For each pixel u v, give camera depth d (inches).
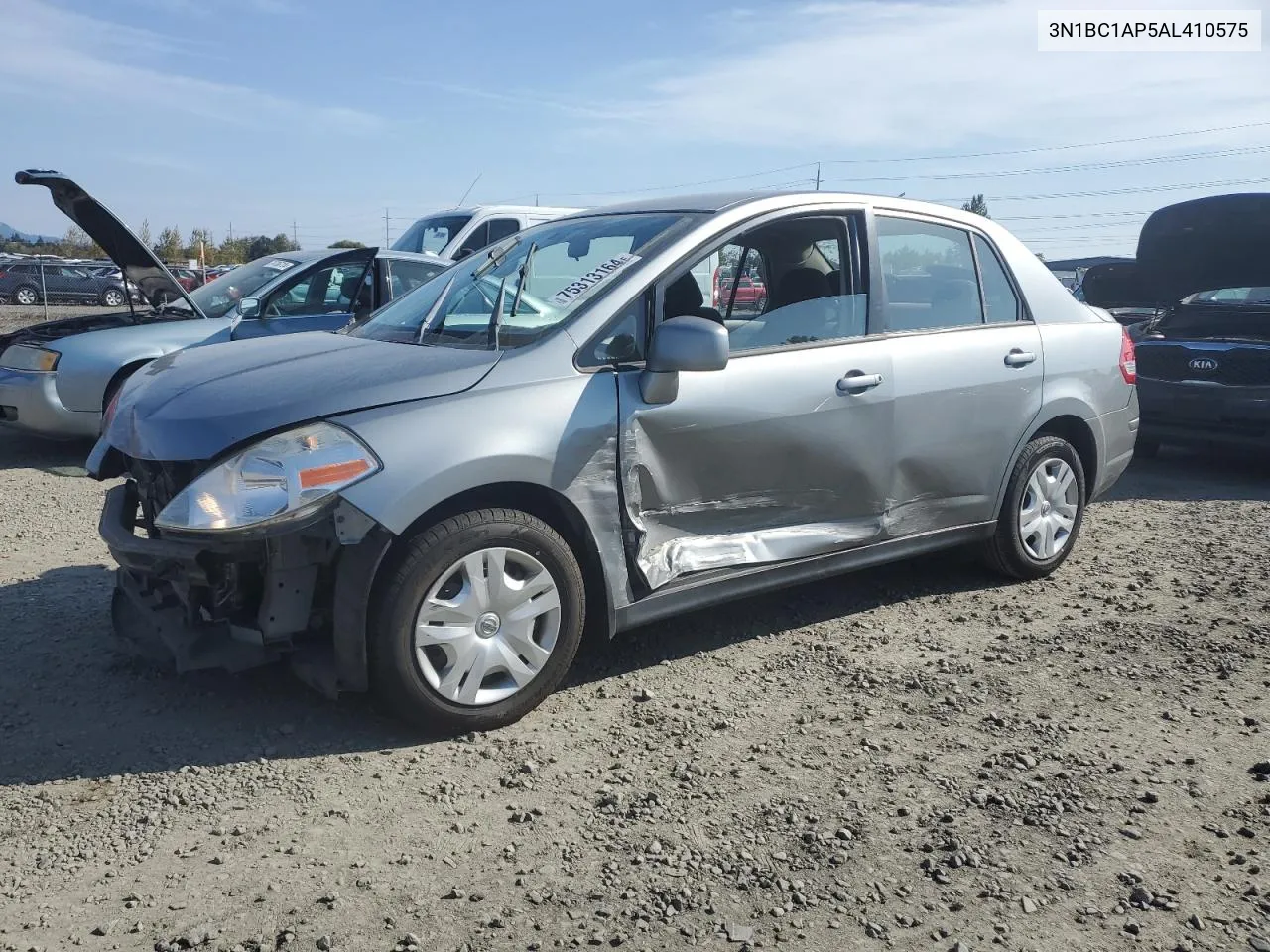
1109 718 151.8
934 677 165.6
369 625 134.5
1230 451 337.7
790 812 124.9
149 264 302.7
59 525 249.3
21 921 102.3
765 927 103.7
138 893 107.1
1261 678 166.6
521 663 144.5
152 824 120.0
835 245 181.0
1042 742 144.0
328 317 333.7
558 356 148.3
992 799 128.2
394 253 334.6
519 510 144.9
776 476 167.2
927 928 104.0
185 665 136.6
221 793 126.9
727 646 177.9
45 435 327.9
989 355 195.3
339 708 149.9
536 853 115.7
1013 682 164.1
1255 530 262.1
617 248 166.2
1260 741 145.1
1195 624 190.9
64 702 149.9
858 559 181.5
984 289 202.2
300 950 98.6
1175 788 131.6
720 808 125.7
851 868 113.9
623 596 153.0
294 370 148.9
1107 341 220.7
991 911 106.7
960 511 196.2
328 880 110.2
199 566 133.3
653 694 157.3
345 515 130.2
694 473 158.1
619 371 152.3
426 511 133.6
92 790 127.1
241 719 145.9
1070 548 219.5
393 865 113.1
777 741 143.5
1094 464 221.3
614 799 126.9
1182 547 243.6
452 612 137.6
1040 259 216.7
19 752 135.7
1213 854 117.5
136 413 149.1
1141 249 414.3
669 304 160.2
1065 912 106.8
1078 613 196.4
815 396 168.6
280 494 129.3
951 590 208.7
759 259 172.6
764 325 169.6
